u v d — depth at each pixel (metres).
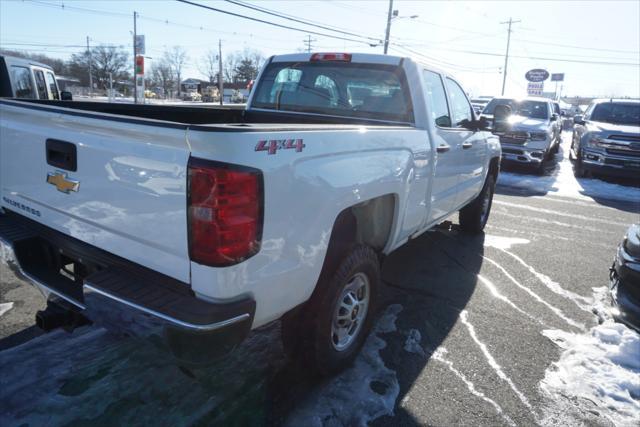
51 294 2.57
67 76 78.06
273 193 2.09
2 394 2.65
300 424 2.54
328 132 2.44
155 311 1.97
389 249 3.48
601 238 6.56
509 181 11.29
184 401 2.67
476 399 2.84
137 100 34.09
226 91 75.12
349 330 3.05
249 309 2.08
